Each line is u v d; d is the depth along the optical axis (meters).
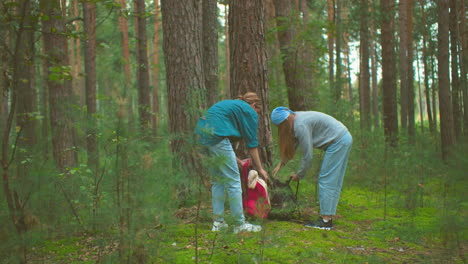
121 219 2.58
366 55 15.05
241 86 4.79
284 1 8.53
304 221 4.34
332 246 3.44
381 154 6.68
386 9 11.26
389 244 3.58
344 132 4.07
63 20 5.64
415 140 8.02
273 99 7.75
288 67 8.11
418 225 3.94
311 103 8.05
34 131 3.25
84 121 3.12
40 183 2.83
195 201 3.16
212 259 2.97
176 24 5.38
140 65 10.98
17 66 2.83
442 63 9.32
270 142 4.84
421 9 16.72
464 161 2.64
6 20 2.81
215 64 8.78
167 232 2.93
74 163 4.12
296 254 3.14
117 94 2.66
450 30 10.33
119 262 2.62
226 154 3.52
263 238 3.01
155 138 2.79
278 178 4.53
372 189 6.20
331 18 16.41
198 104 3.46
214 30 8.71
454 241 2.74
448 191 3.62
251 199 3.96
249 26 4.74
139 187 2.54
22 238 2.55
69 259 2.95
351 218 4.58
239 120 3.72
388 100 10.66
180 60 5.36
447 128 9.05
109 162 2.90
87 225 3.29
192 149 2.99
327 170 4.09
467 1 12.25
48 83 5.17
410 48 14.55
